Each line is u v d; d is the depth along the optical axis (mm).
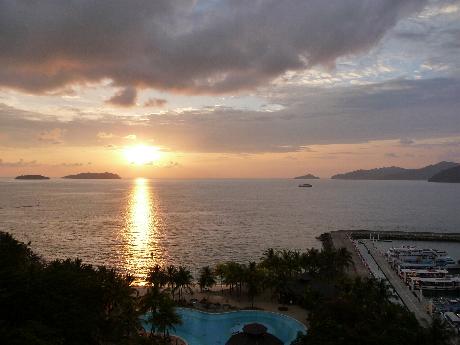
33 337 49438
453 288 123625
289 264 117250
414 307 107250
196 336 86812
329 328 59594
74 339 59469
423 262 159875
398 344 56375
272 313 95125
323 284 107625
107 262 164625
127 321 73125
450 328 87125
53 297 63344
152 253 181625
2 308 58344
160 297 80250
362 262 159125
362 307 70875
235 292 115688
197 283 126250
